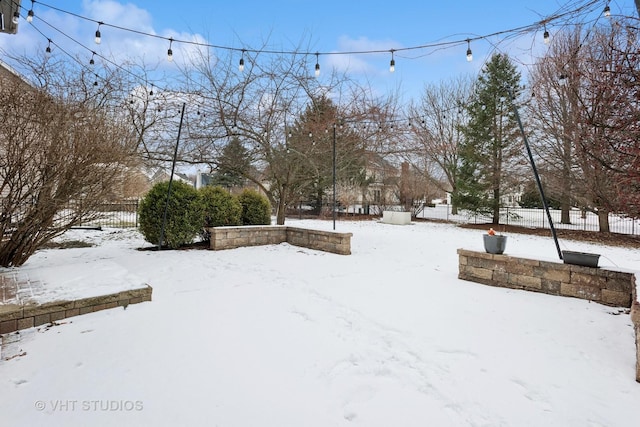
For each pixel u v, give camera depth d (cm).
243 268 496
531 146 1109
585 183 874
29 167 381
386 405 176
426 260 607
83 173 416
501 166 1320
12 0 433
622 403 181
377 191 2069
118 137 457
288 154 796
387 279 452
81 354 219
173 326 270
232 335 257
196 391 183
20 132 369
